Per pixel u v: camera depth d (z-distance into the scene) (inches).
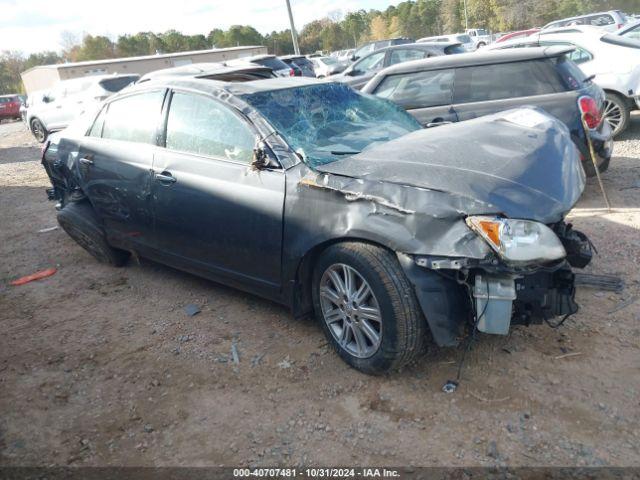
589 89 227.1
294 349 139.6
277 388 125.0
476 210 106.5
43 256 228.1
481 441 103.3
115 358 144.1
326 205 122.2
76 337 157.0
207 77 180.4
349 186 118.7
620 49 313.4
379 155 128.1
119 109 181.9
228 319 158.6
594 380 116.3
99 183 183.2
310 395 121.3
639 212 203.8
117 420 119.9
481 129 143.1
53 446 113.5
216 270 154.6
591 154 210.1
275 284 138.9
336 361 132.4
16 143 669.3
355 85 423.2
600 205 216.7
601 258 170.4
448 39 1152.2
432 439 105.1
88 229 195.8
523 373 120.6
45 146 217.2
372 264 114.4
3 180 418.0
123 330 158.4
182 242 161.0
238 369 133.6
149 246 175.3
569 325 136.3
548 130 143.9
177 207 156.6
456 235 106.3
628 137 322.7
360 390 121.0
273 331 149.5
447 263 106.4
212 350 143.3
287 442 108.4
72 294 186.9
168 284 187.2
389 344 115.6
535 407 110.3
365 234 114.5
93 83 564.7
